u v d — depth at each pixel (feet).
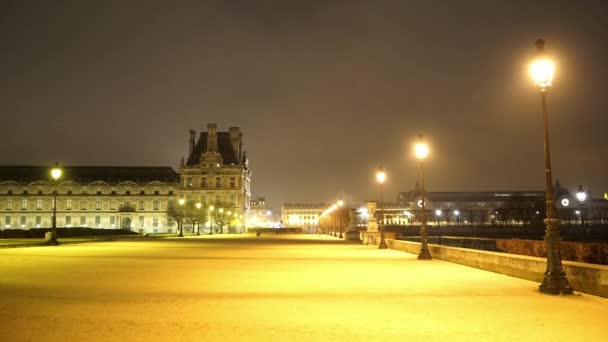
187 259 114.62
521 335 39.45
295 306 51.16
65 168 630.33
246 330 40.50
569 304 52.75
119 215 606.96
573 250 85.61
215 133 625.41
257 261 110.11
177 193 612.29
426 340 37.83
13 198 606.14
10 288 61.87
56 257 116.57
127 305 50.85
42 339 37.17
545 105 63.57
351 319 44.96
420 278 76.18
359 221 634.43
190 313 47.06
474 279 74.74
